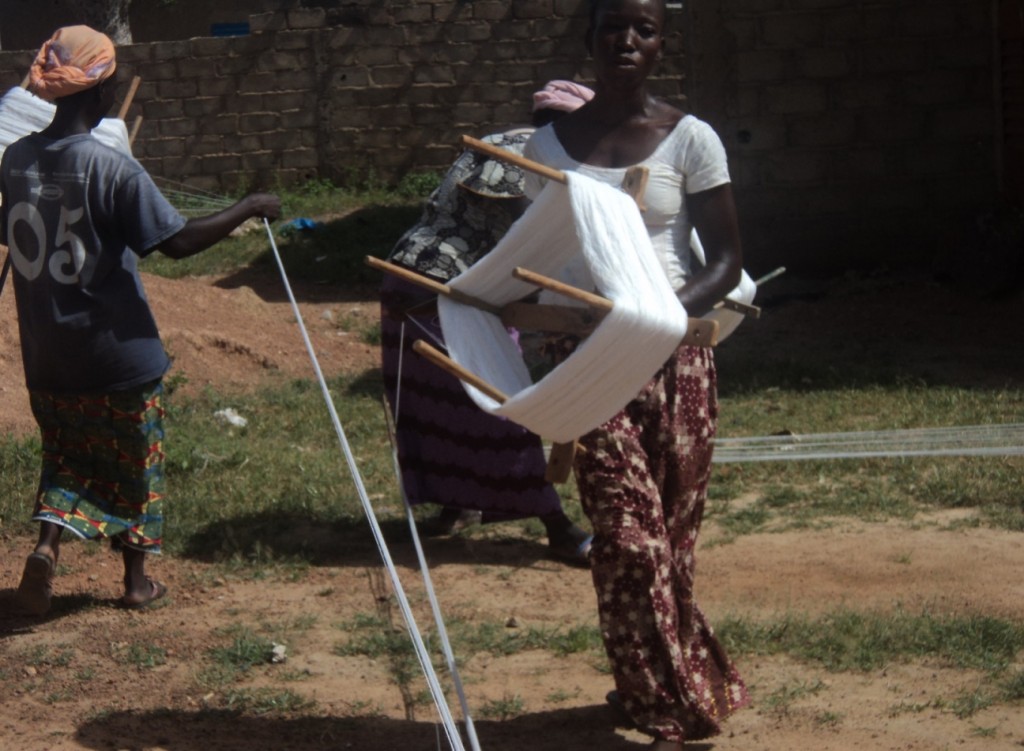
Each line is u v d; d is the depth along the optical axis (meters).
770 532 5.82
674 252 3.58
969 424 7.43
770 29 12.21
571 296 3.03
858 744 3.78
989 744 3.76
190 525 5.87
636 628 3.46
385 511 6.15
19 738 3.96
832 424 7.60
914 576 5.20
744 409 8.06
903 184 12.33
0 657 4.59
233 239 15.36
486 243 5.50
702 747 3.78
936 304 11.43
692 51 12.38
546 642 4.62
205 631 4.78
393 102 17.88
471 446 5.60
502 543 5.81
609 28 3.50
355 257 14.22
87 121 4.69
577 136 3.60
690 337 3.21
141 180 4.58
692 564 3.72
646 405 3.54
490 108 17.72
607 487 3.46
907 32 12.11
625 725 3.95
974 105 12.15
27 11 24.17
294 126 18.08
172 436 6.91
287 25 17.88
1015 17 11.75
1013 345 10.03
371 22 17.75
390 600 5.07
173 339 9.07
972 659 4.33
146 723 4.06
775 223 12.52
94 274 4.61
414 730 3.97
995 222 11.73
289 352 9.70
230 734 3.97
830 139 12.34
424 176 17.67
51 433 4.83
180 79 18.16
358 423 7.70
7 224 4.69
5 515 5.95
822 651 4.43
